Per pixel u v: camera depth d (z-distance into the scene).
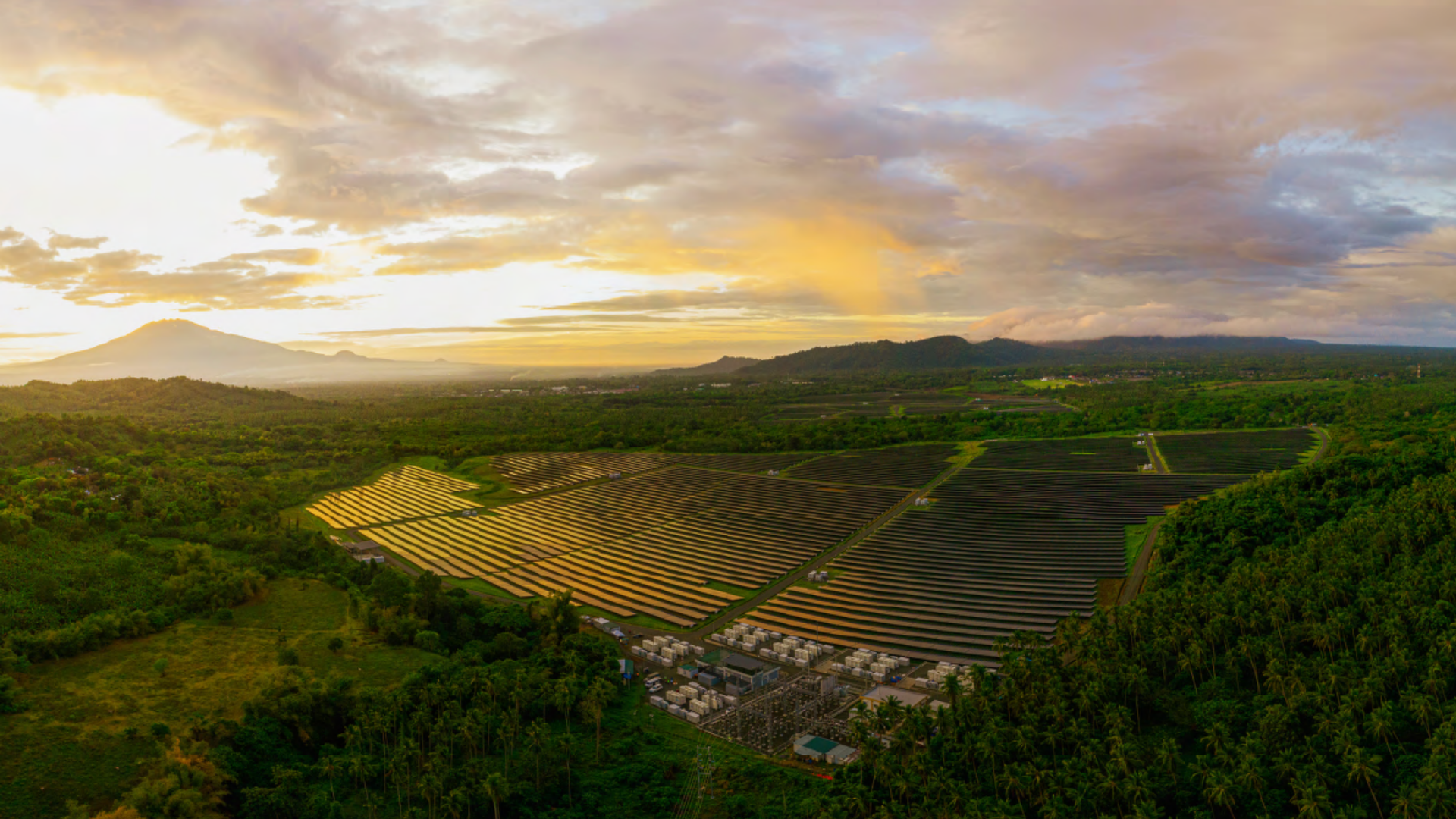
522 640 146.50
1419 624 106.81
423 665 130.88
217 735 105.12
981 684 110.81
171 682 120.25
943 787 89.81
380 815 96.44
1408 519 143.12
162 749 100.06
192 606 147.50
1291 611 119.25
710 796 100.19
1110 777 87.19
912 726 101.31
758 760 110.25
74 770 96.19
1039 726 101.38
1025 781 89.69
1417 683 97.38
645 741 116.00
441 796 93.81
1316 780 83.19
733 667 140.00
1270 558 143.88
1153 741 99.94
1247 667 111.00
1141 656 117.75
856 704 125.44
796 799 98.12
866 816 91.88
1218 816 85.25
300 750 111.06
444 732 107.94
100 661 125.56
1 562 145.50
